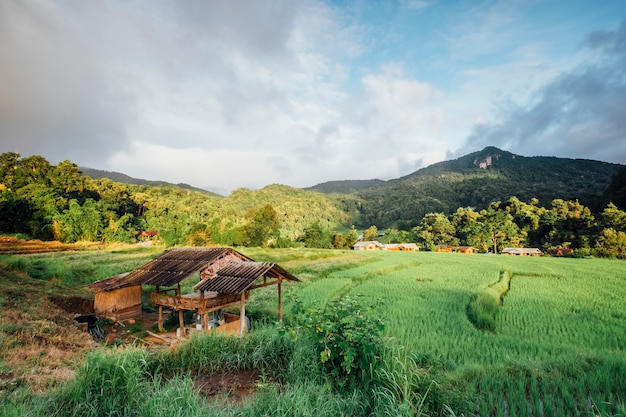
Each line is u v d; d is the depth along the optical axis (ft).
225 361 25.18
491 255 208.74
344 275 108.37
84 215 222.89
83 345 38.14
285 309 65.36
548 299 76.59
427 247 326.44
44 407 16.75
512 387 22.62
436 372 23.27
